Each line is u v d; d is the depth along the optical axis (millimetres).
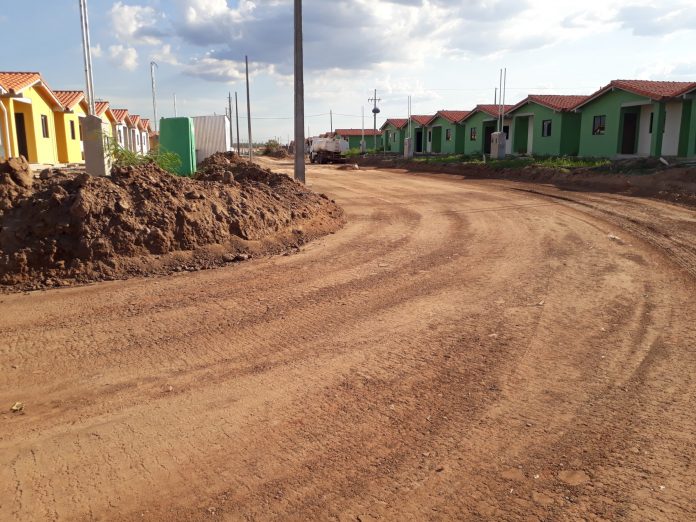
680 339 5414
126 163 13008
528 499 3074
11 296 6902
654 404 4137
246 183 12031
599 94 27938
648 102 24797
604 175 21453
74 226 7984
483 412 4062
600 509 2971
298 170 17625
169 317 6156
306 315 6258
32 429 3859
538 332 5680
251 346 5352
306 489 3191
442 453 3541
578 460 3436
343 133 81500
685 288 7207
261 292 7156
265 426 3893
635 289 7195
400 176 29594
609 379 4574
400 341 5473
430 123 51562
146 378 4652
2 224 7793
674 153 24375
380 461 3461
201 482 3260
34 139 23672
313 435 3771
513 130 38625
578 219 13227
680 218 12875
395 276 7996
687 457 3436
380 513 2980
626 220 12844
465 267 8531
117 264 7914
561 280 7695
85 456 3527
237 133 36500
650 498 3049
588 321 5992
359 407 4160
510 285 7473
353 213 14562
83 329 5762
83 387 4484
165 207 8805
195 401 4262
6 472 3354
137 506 3049
